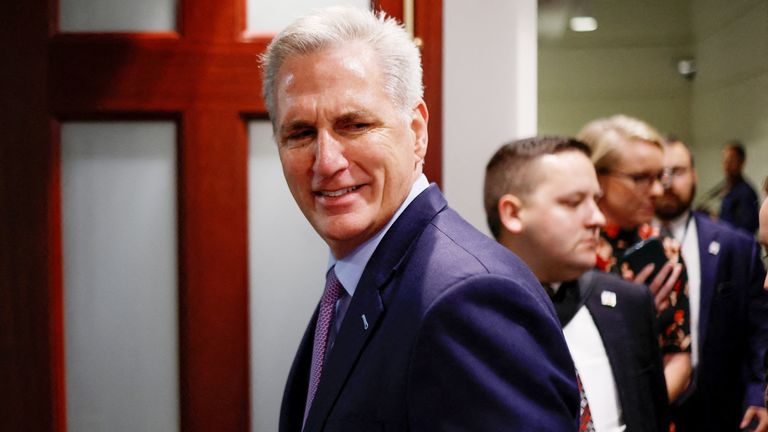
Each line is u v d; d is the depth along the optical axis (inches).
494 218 52.2
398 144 34.6
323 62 33.4
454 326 29.9
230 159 64.8
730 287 79.4
